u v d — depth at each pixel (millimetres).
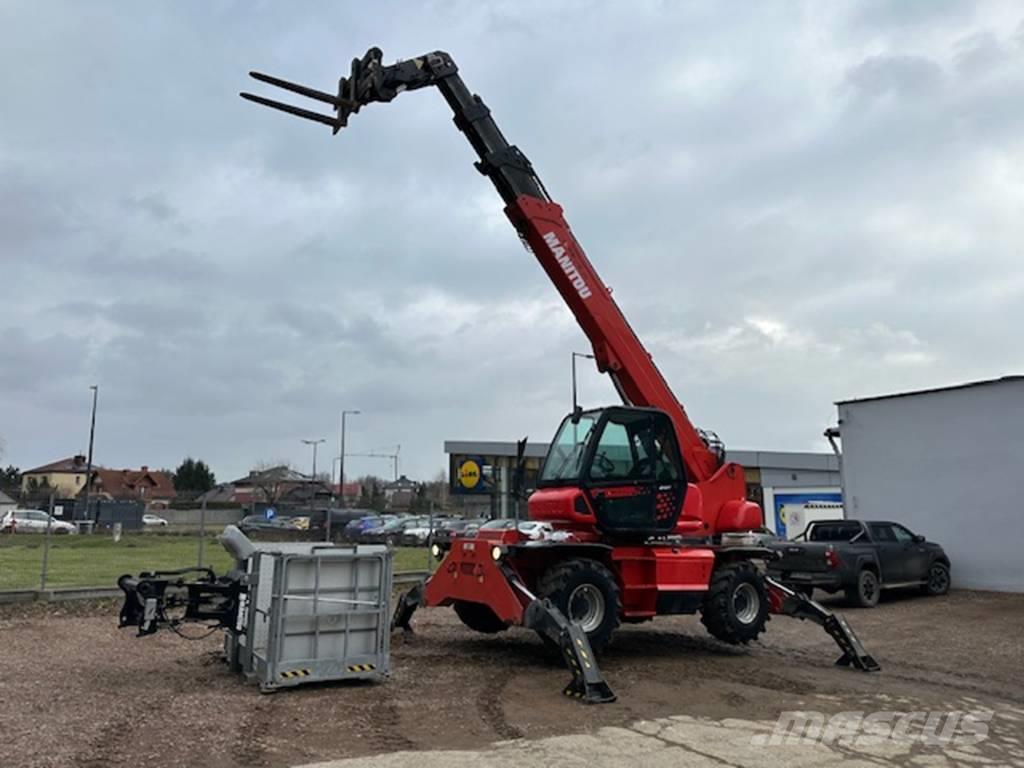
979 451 18141
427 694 7562
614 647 10727
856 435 20453
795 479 44719
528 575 9531
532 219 10531
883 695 8133
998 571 17656
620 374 10789
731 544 10977
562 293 10820
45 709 6719
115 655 9242
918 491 19141
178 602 8047
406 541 35281
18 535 36000
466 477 27938
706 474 11000
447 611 13781
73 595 13117
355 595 7969
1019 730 6973
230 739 5938
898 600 16766
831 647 11250
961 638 12094
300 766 5355
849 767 5738
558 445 10594
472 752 5738
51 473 93812
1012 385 17703
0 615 11969
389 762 5453
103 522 42250
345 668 7805
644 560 9945
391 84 10117
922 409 19250
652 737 6293
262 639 7859
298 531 38500
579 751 5836
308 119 9891
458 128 10844
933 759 6043
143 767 5289
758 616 10633
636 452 10094
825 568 15484
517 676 8477
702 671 9148
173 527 45000
